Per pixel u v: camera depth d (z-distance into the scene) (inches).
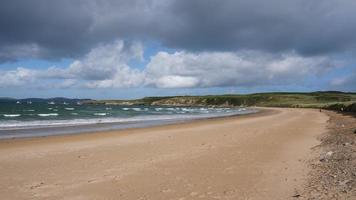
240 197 305.9
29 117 1947.6
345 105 2491.4
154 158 515.5
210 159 499.2
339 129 931.3
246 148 604.4
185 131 1013.8
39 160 510.3
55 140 789.2
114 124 1414.9
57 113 2576.3
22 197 319.0
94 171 427.5
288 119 1628.9
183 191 330.6
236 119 1800.0
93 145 690.2
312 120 1489.9
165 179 380.2
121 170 431.2
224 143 682.8
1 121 1539.1
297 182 349.7
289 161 470.3
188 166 450.6
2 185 361.7
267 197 303.1
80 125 1337.4
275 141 702.5
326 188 314.7
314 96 7224.4
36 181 378.0
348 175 351.9
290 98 7150.6
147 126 1290.6
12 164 479.5
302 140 717.9
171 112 3265.3
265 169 422.0
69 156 546.3
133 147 649.6
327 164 425.4
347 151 503.5
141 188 344.5
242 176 387.2
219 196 311.3
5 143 730.8
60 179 386.3
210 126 1230.3
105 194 325.7
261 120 1599.4
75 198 314.8
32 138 842.2
